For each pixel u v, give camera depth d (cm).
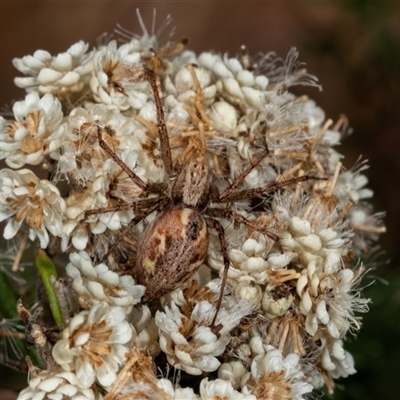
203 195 14
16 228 13
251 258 13
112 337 13
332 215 14
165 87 14
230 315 13
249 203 14
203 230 13
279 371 13
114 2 20
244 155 14
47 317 13
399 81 18
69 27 20
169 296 13
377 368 15
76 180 13
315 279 13
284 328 13
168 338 13
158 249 13
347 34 18
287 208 13
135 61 13
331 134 14
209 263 13
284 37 20
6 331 13
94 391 13
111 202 13
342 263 13
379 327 15
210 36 20
